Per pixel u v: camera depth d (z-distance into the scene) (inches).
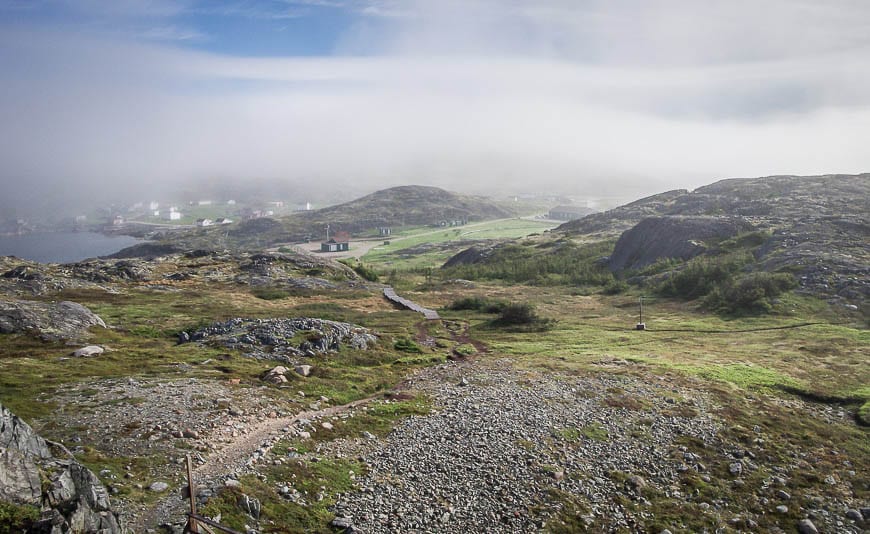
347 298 5654.5
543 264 7829.7
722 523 1457.9
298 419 1855.3
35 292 4515.3
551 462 1711.4
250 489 1275.8
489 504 1446.9
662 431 2015.3
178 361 2444.6
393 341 3430.1
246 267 6909.5
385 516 1317.7
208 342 2866.6
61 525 833.5
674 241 6988.2
